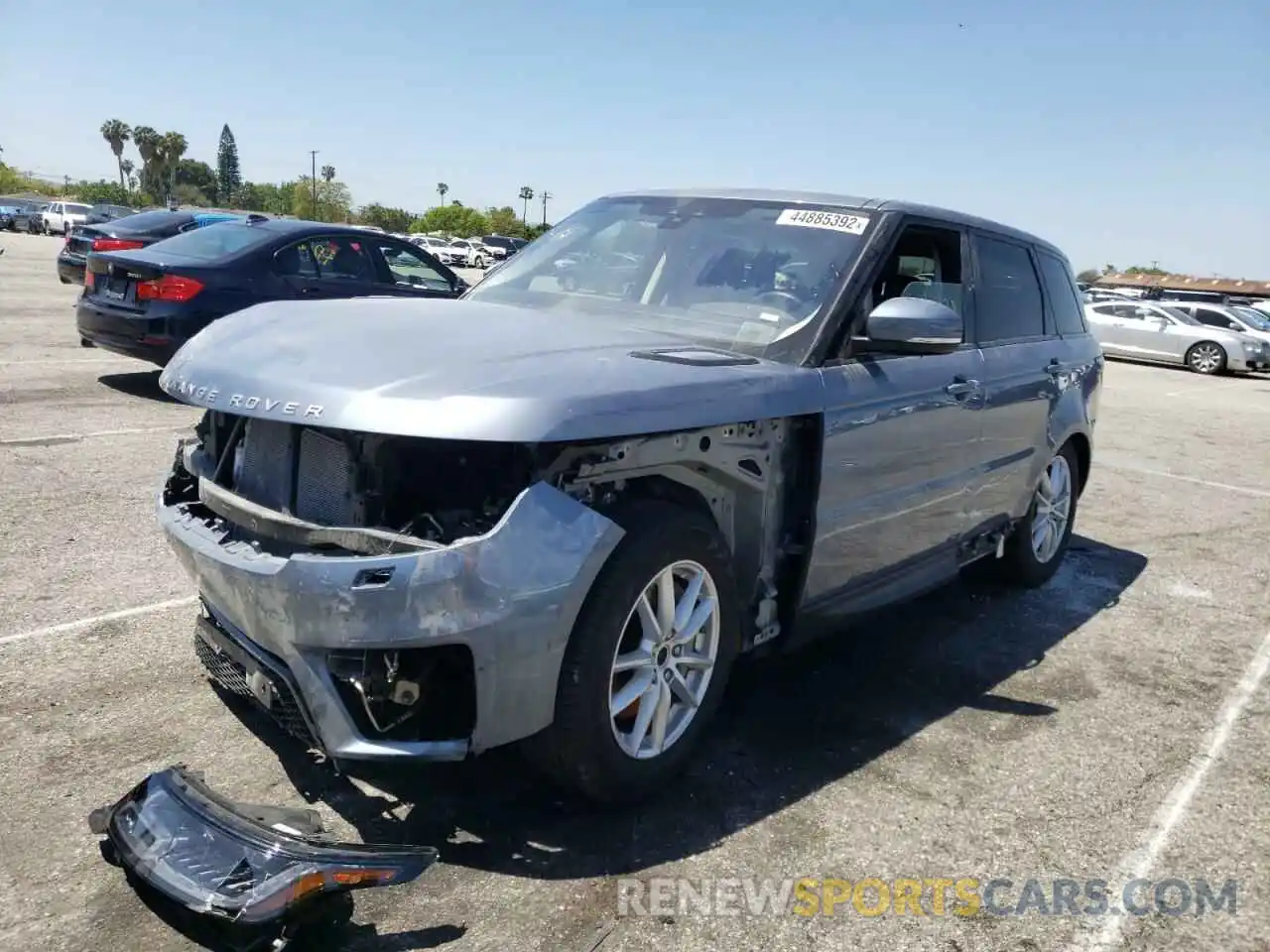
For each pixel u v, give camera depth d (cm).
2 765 313
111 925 248
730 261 402
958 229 466
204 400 299
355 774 321
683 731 323
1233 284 5219
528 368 288
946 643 490
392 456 277
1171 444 1170
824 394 348
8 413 797
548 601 268
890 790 343
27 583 459
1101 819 337
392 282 965
